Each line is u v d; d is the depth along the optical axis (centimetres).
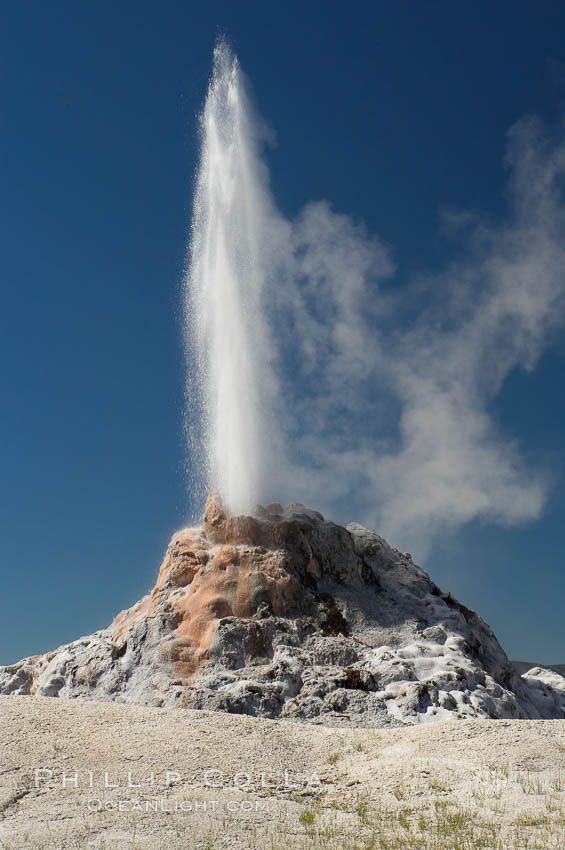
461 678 2309
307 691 2202
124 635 2595
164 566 2767
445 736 1652
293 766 1540
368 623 2572
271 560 2617
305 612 2550
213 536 2734
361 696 2183
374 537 3075
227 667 2342
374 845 1159
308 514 2880
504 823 1234
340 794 1412
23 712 1680
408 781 1443
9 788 1331
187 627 2473
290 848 1141
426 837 1189
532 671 3148
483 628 2883
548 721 1758
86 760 1475
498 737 1627
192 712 1769
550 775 1438
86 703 1789
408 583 2852
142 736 1603
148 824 1209
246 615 2492
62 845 1112
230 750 1571
